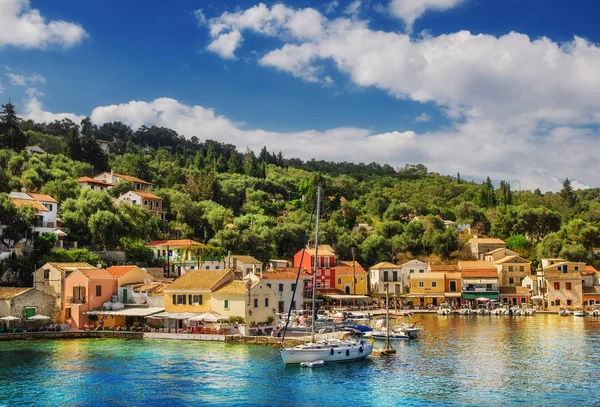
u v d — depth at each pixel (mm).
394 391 57531
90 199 149875
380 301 159625
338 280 162000
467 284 161125
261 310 95562
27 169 178375
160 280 115938
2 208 121188
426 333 101000
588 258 178000
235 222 185500
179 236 179250
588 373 65375
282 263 157875
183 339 90562
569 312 141500
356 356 73438
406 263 170375
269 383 60906
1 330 92750
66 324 98500
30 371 66562
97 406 52875
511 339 92438
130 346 84000
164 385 60062
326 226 192500
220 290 94938
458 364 70750
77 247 136000
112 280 104875
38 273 103250
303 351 69875
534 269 177625
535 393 56656
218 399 55031
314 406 52688
